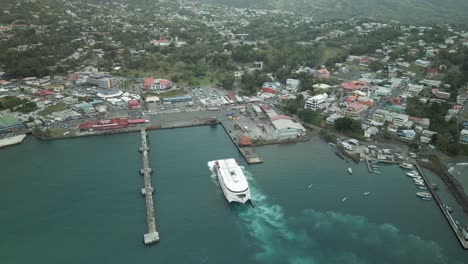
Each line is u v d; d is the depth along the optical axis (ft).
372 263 421.18
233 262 416.05
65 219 479.00
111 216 487.61
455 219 494.18
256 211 508.53
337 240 456.45
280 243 449.48
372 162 650.02
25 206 502.79
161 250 429.38
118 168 614.34
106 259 411.95
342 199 537.65
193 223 479.41
